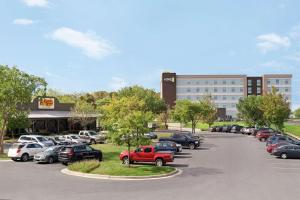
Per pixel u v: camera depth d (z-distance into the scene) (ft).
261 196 67.97
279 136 169.89
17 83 131.03
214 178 87.30
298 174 93.97
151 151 108.27
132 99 192.24
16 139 192.13
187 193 70.28
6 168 103.04
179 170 99.71
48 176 89.61
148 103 313.12
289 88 480.64
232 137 237.45
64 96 351.46
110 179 85.51
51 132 225.35
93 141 176.86
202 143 190.08
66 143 146.41
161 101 332.39
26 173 94.17
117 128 97.60
